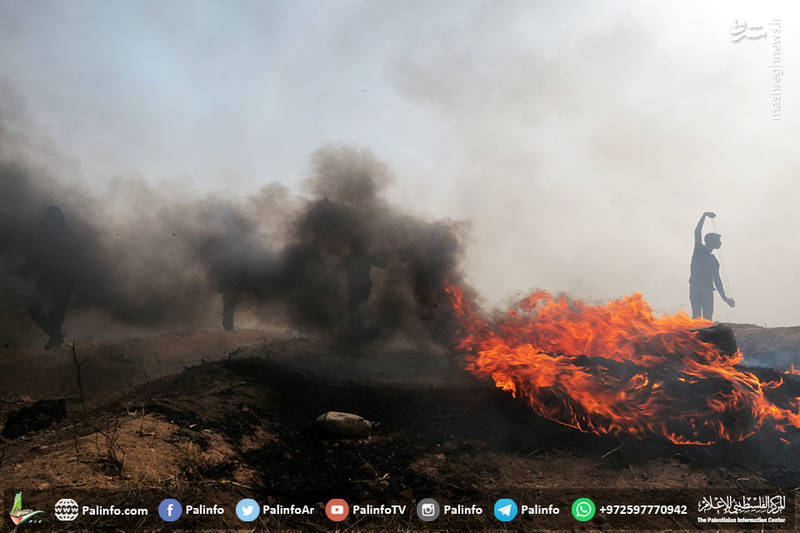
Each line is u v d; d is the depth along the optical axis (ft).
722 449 15.78
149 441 12.77
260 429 15.43
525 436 16.71
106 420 14.57
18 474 10.72
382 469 14.32
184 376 20.47
